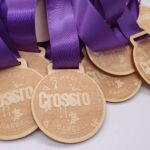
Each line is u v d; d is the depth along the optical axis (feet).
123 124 0.90
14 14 0.96
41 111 0.86
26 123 0.85
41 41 1.03
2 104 0.87
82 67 0.96
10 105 0.87
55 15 1.02
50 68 0.95
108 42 1.02
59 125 0.85
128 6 1.19
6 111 0.86
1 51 0.92
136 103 0.97
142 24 1.17
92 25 0.98
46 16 1.02
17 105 0.87
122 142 0.86
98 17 0.98
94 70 1.00
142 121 0.91
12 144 0.84
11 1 0.97
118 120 0.91
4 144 0.84
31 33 0.97
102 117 0.88
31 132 0.85
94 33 0.99
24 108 0.87
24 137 0.85
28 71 0.93
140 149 0.84
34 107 0.86
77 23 1.00
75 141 0.84
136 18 1.16
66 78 0.92
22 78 0.92
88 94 0.91
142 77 1.00
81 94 0.90
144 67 1.02
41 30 1.02
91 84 0.92
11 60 0.93
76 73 0.94
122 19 1.11
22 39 0.99
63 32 0.98
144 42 1.07
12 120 0.85
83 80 0.93
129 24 1.11
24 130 0.85
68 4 1.04
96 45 1.01
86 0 0.99
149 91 1.01
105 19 1.06
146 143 0.86
